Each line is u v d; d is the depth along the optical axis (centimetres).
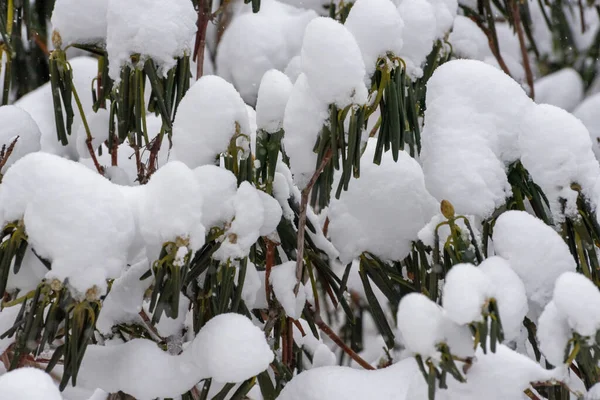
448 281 143
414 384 154
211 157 158
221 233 156
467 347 145
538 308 162
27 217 147
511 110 162
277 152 163
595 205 160
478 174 160
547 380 151
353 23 159
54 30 168
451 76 163
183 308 164
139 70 162
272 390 165
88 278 147
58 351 150
